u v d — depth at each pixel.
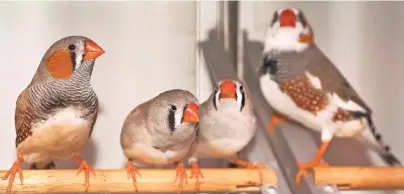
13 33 0.61
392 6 0.67
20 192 0.51
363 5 0.67
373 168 0.54
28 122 0.52
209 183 0.53
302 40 0.58
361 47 0.66
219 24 0.65
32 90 0.52
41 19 0.61
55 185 0.51
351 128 0.57
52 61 0.52
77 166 0.61
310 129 0.60
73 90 0.52
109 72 0.62
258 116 0.61
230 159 0.58
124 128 0.54
